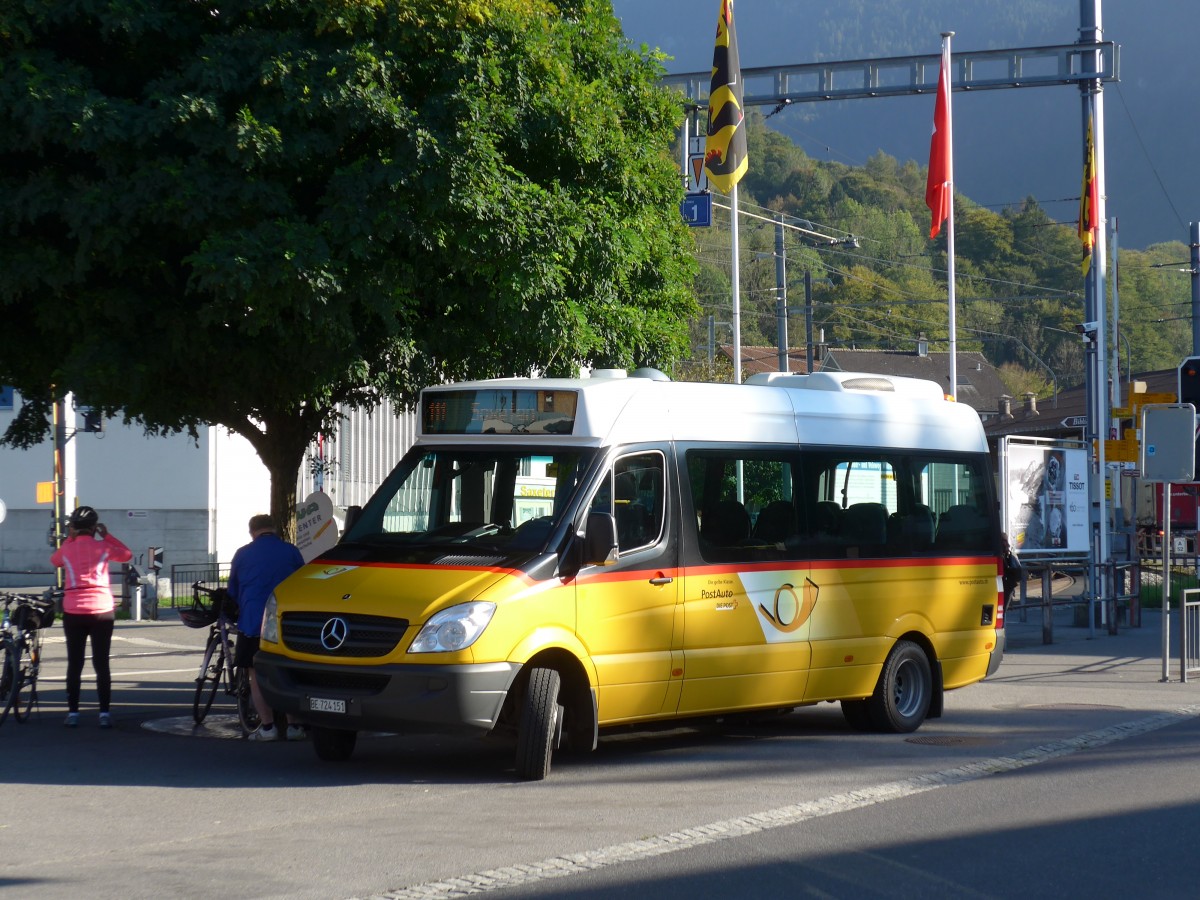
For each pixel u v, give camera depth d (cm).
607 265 1257
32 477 3688
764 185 11319
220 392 1217
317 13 1119
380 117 1098
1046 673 1708
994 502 1373
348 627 955
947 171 2191
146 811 877
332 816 862
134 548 3609
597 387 1053
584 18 1376
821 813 873
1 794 935
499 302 1181
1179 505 3491
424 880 703
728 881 705
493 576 959
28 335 1212
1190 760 1071
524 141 1212
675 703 1061
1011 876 721
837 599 1191
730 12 1977
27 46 1091
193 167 1062
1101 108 2547
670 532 1065
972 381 9294
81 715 1360
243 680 1198
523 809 884
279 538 1266
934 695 1290
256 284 1050
